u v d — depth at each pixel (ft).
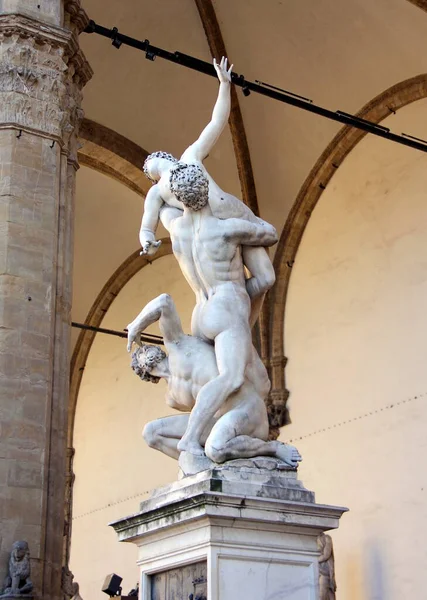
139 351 24.22
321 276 83.97
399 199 77.36
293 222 87.10
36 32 45.29
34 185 43.91
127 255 101.91
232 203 24.22
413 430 70.49
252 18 78.28
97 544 98.02
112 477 99.04
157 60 80.23
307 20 76.28
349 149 82.58
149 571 22.31
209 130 25.07
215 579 20.11
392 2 69.56
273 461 21.94
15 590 37.40
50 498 40.73
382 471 71.97
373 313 77.25
